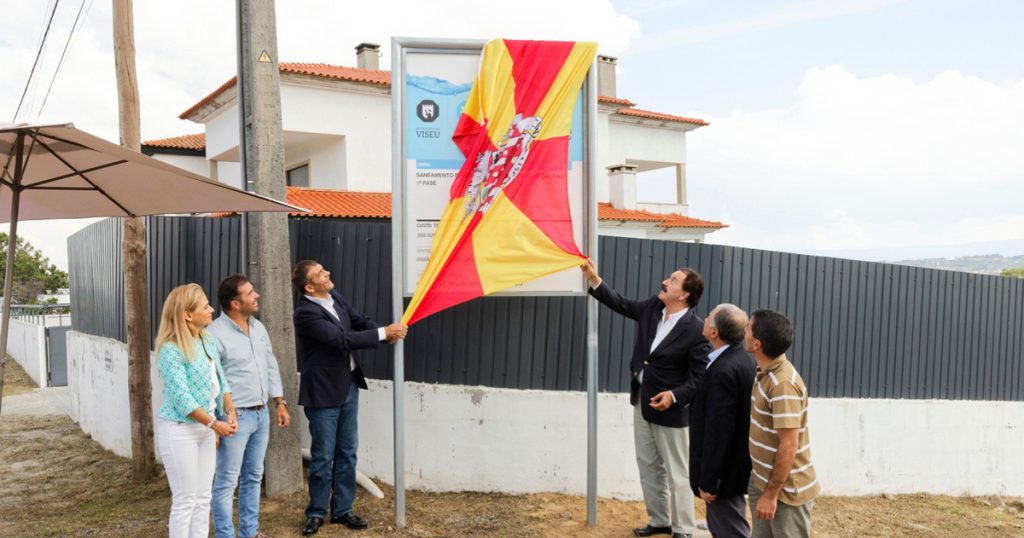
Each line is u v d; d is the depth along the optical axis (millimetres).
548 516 6113
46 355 16812
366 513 6102
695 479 4180
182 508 4469
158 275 8422
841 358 8133
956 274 9023
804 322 7867
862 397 8273
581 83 5883
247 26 6379
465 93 5867
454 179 5855
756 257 7574
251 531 5234
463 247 5738
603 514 6223
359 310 7008
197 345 4590
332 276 7133
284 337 6492
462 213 5746
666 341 5309
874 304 8359
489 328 6750
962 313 9078
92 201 4855
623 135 29094
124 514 6477
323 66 21859
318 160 21703
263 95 6375
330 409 5535
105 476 8172
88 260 11164
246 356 5133
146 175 4445
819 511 7250
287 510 6109
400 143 5789
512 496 6656
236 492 6719
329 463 5590
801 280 7844
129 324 7695
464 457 6734
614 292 5859
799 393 3824
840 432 8016
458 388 6746
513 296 6363
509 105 5773
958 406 8875
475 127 5758
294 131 19609
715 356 4195
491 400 6699
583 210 5941
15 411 13344
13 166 4387
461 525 5867
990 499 8734
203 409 4496
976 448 9016
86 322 11414
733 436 4051
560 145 5828
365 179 20562
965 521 7324
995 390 9422
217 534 4996
